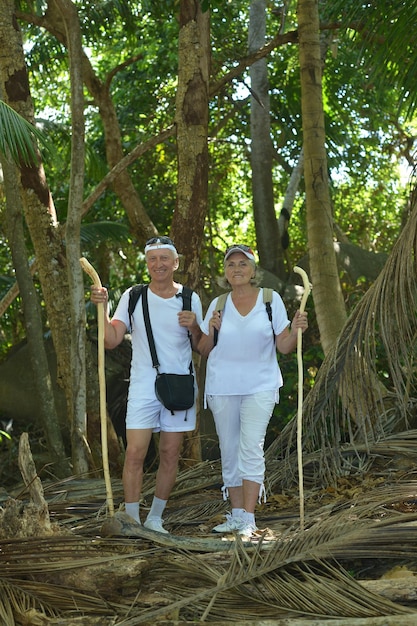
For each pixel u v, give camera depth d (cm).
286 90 1562
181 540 491
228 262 539
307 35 876
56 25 1004
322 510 561
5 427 1116
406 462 673
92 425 870
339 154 1622
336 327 828
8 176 878
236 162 1794
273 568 430
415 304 648
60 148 1363
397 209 2038
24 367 1150
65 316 872
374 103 1600
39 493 500
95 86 1166
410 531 440
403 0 760
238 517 534
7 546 462
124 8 1266
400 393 656
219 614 420
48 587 446
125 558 459
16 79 855
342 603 407
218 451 996
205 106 838
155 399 532
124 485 531
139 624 418
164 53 1451
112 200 1580
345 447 704
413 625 387
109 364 1080
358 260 1293
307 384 1033
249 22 1434
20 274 883
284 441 718
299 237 1900
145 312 535
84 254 1509
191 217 828
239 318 541
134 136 1597
